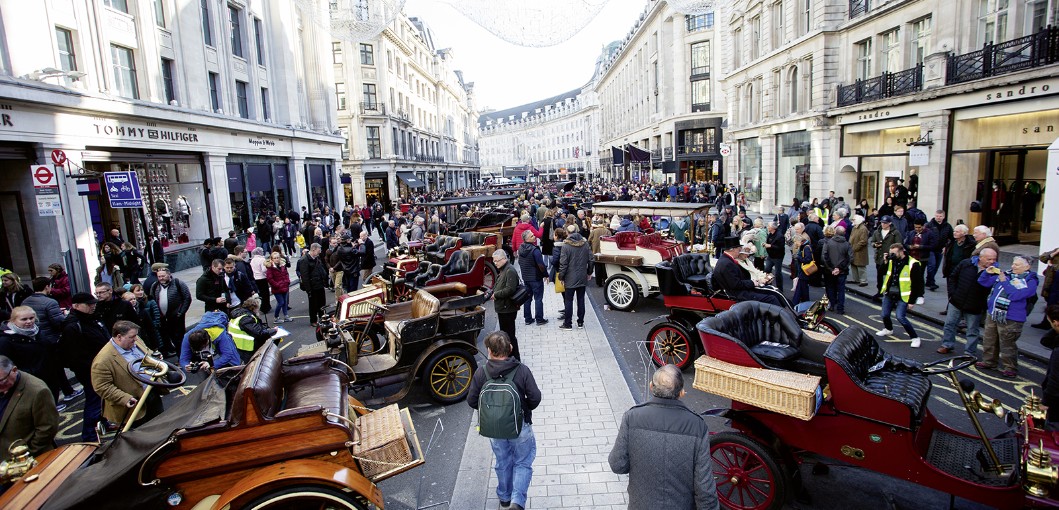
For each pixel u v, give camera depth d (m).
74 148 14.29
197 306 13.42
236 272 10.25
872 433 4.06
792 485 4.65
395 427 4.32
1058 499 3.40
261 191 24.84
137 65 17.06
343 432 3.85
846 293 12.39
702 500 3.24
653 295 11.74
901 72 18.11
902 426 3.92
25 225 13.86
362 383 6.80
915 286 8.21
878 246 12.47
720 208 26.72
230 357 6.54
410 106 56.34
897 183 17.72
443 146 72.69
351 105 45.28
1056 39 12.53
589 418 6.35
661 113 51.56
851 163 21.83
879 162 20.22
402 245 17.41
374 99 46.81
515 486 4.51
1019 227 15.84
